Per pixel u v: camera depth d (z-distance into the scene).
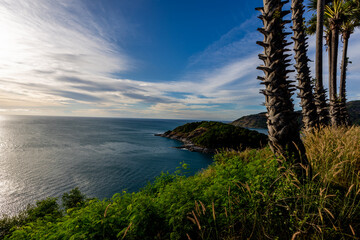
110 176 47.75
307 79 6.49
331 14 9.85
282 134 3.12
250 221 2.13
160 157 66.75
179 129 132.75
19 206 33.78
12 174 49.78
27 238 2.98
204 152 72.12
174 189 3.08
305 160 3.04
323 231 1.75
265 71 3.44
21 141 112.31
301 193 2.18
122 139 123.00
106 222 2.38
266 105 3.43
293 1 6.87
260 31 3.42
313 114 6.36
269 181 2.73
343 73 10.83
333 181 2.74
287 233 1.99
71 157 69.12
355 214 1.98
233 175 3.44
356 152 2.96
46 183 43.81
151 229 2.42
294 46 6.84
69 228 2.46
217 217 2.30
